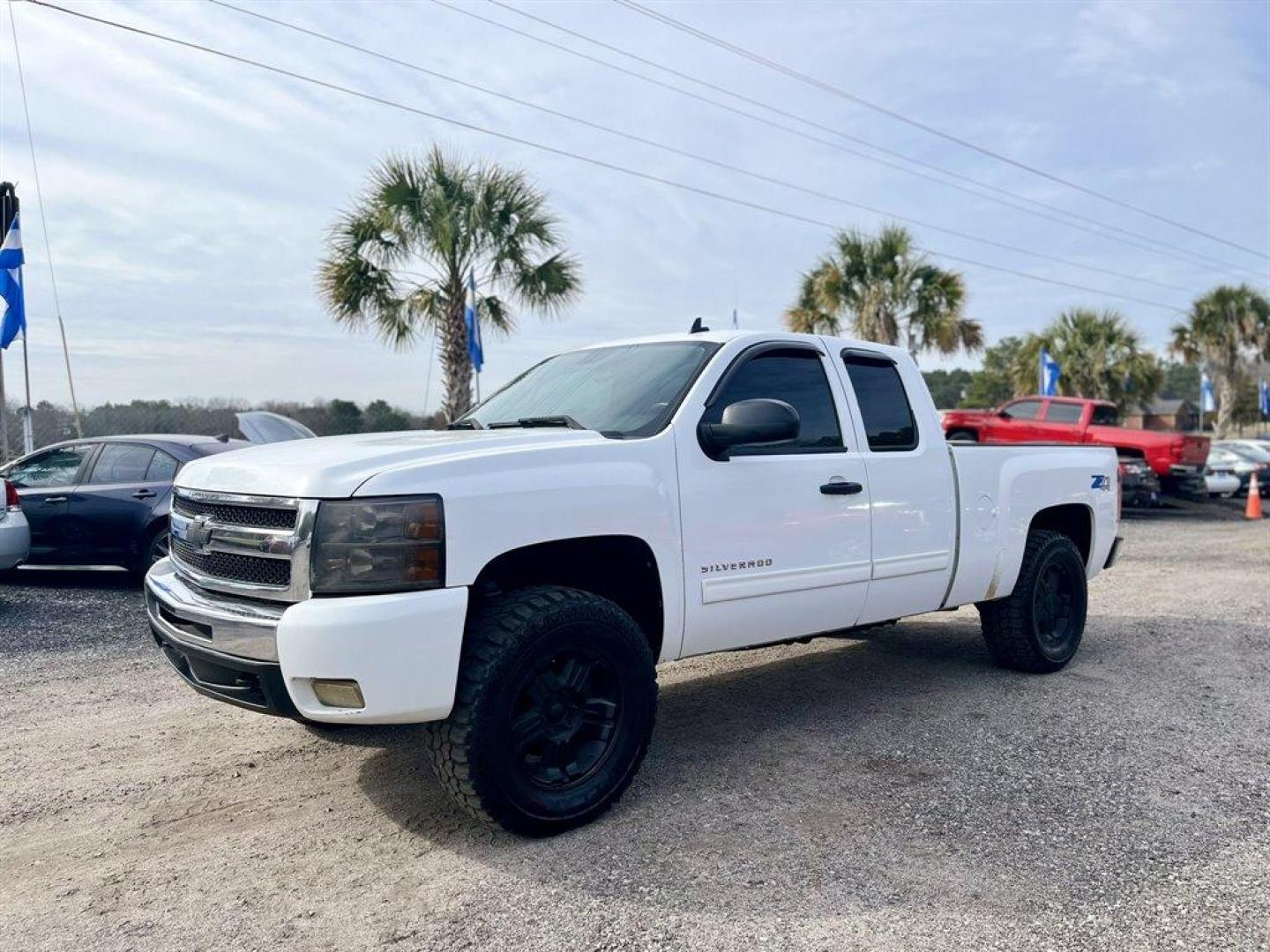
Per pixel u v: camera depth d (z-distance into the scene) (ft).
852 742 14.75
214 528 11.43
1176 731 15.37
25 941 9.13
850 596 14.90
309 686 10.19
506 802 10.79
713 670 19.48
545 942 8.96
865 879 10.19
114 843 11.37
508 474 11.12
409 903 9.77
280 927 9.32
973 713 16.30
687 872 10.36
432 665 10.27
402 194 48.14
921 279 73.31
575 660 11.62
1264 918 9.41
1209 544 45.85
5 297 38.73
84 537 28.53
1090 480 20.02
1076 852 10.87
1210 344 117.29
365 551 10.19
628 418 13.32
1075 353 100.53
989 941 8.95
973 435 65.57
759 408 12.51
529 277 51.24
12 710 16.80
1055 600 19.27
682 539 12.62
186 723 16.03
